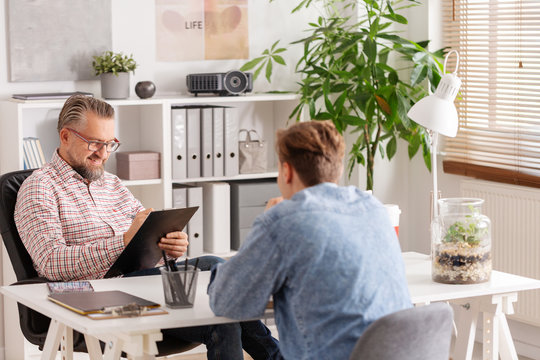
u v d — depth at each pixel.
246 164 4.42
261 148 4.45
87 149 3.21
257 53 4.69
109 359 2.33
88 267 2.94
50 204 3.11
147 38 4.40
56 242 3.02
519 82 4.28
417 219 4.92
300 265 2.10
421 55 4.13
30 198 3.08
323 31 4.37
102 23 4.24
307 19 4.81
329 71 4.33
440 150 4.72
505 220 4.25
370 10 4.45
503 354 2.85
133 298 2.46
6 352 4.20
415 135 4.41
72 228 3.19
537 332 4.26
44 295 2.57
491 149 4.43
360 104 4.19
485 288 2.64
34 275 3.14
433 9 4.66
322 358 2.08
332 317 2.08
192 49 4.52
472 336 2.82
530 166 4.20
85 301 2.42
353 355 2.00
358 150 4.46
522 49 4.27
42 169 3.21
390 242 2.19
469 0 4.54
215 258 3.17
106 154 3.26
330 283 2.08
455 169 4.57
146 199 4.38
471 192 4.43
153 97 4.42
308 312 2.10
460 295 2.59
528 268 4.16
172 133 4.19
